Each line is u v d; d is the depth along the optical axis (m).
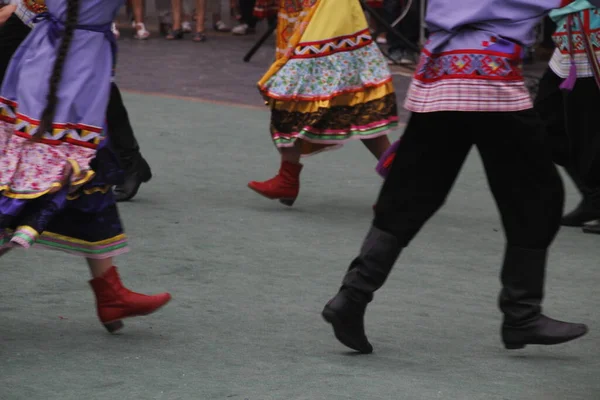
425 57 6.26
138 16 27.11
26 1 6.46
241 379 6.02
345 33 10.27
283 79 10.28
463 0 6.13
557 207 6.34
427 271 8.62
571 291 8.16
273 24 22.36
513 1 6.12
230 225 10.01
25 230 6.04
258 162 13.21
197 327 7.00
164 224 9.93
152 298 6.74
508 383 6.08
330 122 10.37
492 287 8.20
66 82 6.20
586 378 6.21
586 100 9.72
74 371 6.08
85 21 6.24
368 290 6.34
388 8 22.20
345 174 12.73
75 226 6.49
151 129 15.21
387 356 6.52
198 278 8.20
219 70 21.61
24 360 6.24
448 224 10.38
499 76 6.09
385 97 10.41
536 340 6.44
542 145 6.25
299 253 9.07
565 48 9.84
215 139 14.61
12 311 7.20
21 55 6.37
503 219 6.45
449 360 6.48
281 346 6.66
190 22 28.94
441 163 6.32
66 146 6.21
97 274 6.66
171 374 6.08
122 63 22.30
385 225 6.32
